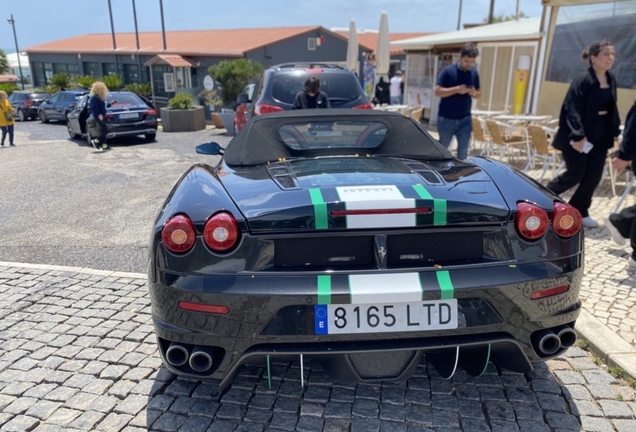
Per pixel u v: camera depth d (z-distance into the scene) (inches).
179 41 1074.7
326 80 291.3
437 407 93.1
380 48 599.2
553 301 83.4
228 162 112.3
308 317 77.9
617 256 167.2
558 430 86.7
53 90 1054.4
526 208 82.4
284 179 93.7
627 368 100.3
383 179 92.1
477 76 253.4
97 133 457.7
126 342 117.8
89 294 144.9
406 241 81.4
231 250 79.0
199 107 653.9
